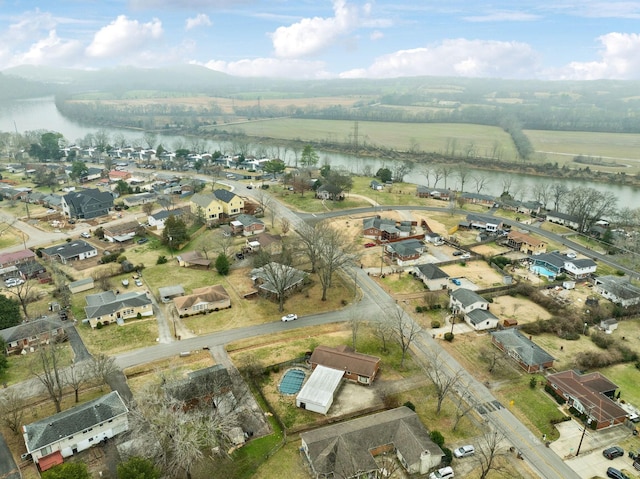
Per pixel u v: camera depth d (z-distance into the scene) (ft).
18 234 444.96
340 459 177.58
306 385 222.07
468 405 219.41
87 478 158.92
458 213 512.22
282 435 197.98
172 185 608.60
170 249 401.49
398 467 183.52
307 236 356.79
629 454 190.19
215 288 311.88
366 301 317.63
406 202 551.18
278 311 301.43
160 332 275.80
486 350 262.88
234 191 588.50
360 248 408.46
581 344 273.95
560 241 441.68
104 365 220.64
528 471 182.50
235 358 250.98
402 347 259.60
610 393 225.97
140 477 150.51
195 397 204.54
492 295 327.88
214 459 183.21
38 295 317.22
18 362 246.47
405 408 208.23
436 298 311.06
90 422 189.26
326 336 275.18
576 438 201.05
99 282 336.49
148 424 180.45
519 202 539.70
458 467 183.32
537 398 226.17
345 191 575.79
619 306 313.73
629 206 574.97
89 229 458.91
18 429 196.03
